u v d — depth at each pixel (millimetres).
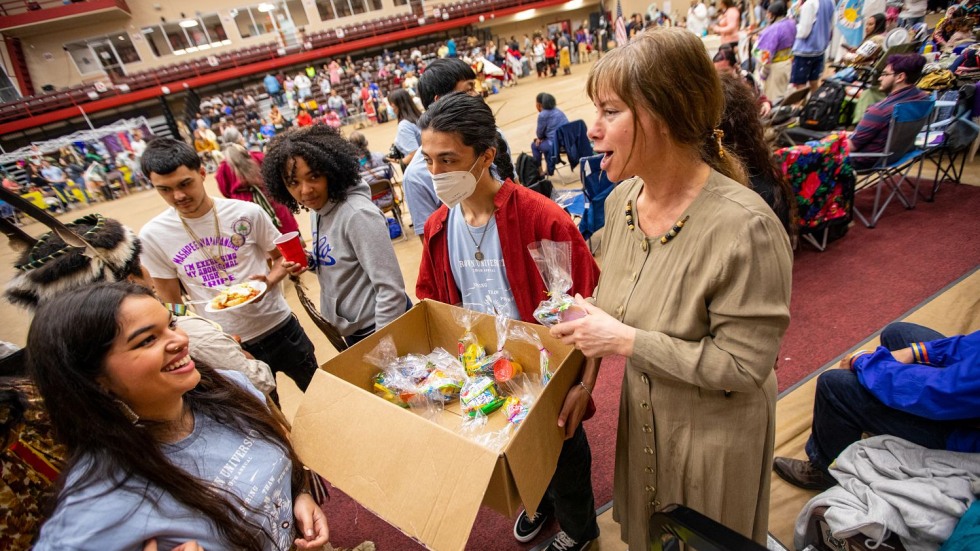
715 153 845
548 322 950
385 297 1550
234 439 919
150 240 1721
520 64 17906
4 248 7344
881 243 3029
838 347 2287
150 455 744
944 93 3658
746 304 749
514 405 1080
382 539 1745
